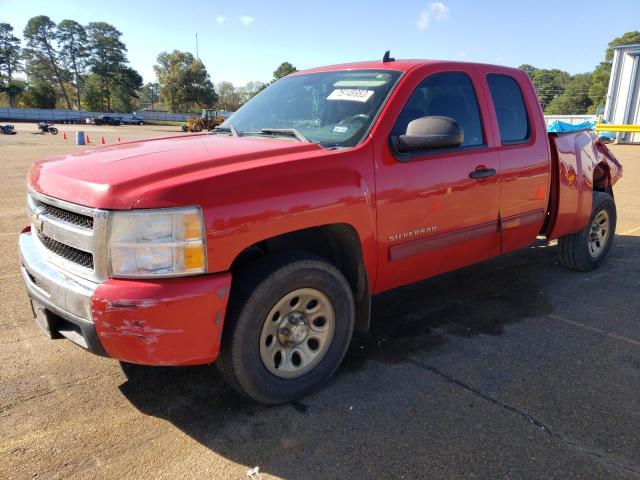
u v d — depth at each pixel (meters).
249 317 2.63
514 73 4.32
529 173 4.19
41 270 2.71
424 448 2.55
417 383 3.17
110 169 2.61
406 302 4.55
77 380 3.17
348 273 3.26
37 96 93.19
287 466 2.43
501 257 5.99
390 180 3.16
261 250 3.02
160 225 2.35
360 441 2.61
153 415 2.83
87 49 112.50
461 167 3.59
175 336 2.40
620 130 26.39
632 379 3.24
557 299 4.63
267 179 2.62
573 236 5.22
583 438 2.64
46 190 2.74
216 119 47.50
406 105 3.37
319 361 3.04
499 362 3.45
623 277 5.28
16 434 2.64
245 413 2.85
